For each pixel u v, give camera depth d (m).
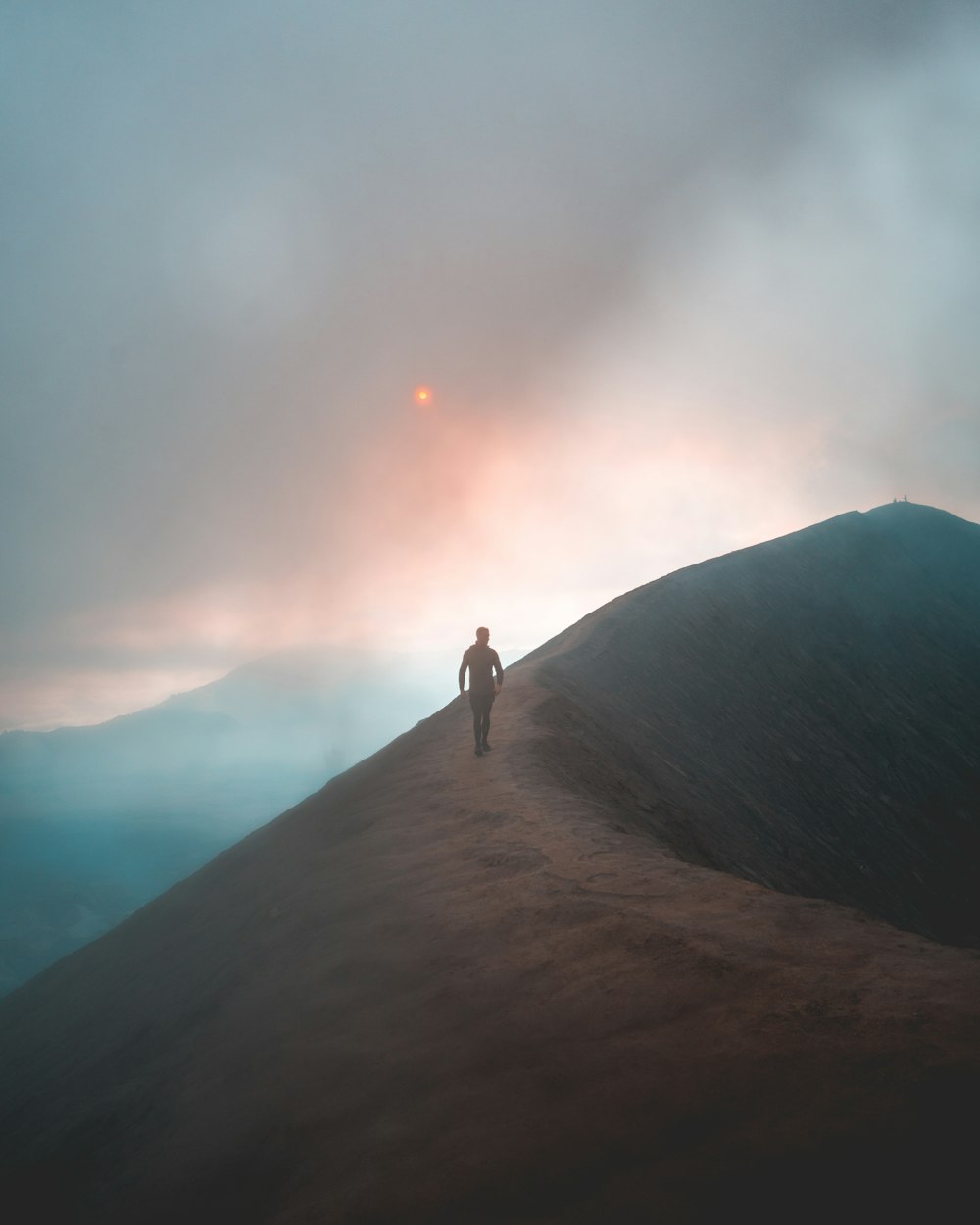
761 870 19.53
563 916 5.90
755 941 4.88
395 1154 3.37
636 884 6.48
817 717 37.28
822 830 27.94
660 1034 3.92
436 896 7.22
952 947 4.56
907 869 29.27
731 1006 4.05
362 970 5.92
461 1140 3.36
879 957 4.41
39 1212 5.58
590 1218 2.70
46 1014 16.95
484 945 5.73
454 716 20.31
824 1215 2.47
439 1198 2.98
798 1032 3.65
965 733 43.88
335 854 10.64
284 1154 3.84
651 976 4.60
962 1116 2.79
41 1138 7.75
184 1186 4.05
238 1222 3.51
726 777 25.66
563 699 20.06
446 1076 3.99
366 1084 4.19
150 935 17.45
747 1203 2.60
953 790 37.72
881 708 41.78
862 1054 3.33
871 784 34.22
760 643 40.56
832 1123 2.90
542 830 8.80
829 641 45.81
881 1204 2.47
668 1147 3.02
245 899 13.34
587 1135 3.19
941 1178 2.52
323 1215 3.05
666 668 31.38
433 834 9.77
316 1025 5.25
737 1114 3.12
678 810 18.28
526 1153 3.14
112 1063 9.12
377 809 12.38
